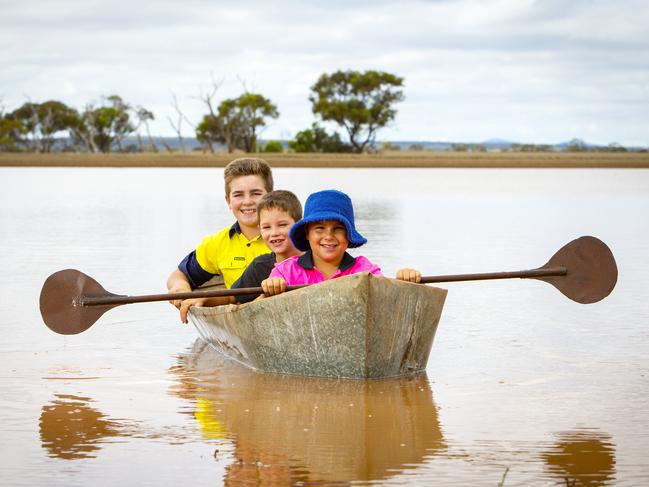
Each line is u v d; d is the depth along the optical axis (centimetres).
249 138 8556
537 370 623
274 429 496
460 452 458
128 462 442
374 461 444
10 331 745
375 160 6619
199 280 775
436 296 620
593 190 2938
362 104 8394
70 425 502
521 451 459
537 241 1366
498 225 1631
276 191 681
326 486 411
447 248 1266
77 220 1702
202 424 505
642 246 1305
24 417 517
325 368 609
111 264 1104
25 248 1262
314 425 504
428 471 430
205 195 2539
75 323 648
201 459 447
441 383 593
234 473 427
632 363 643
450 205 2178
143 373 625
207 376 618
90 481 418
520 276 655
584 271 666
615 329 752
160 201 2264
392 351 604
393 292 590
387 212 1939
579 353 671
